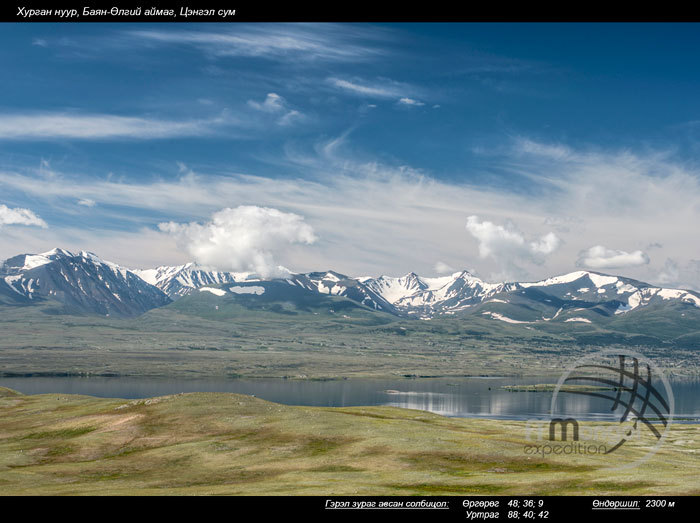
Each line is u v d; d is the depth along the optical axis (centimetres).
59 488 7044
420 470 7825
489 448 8938
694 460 9562
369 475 7556
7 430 11531
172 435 10169
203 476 7788
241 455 8850
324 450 9000
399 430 10300
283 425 10456
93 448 9638
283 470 7981
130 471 8156
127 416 11606
